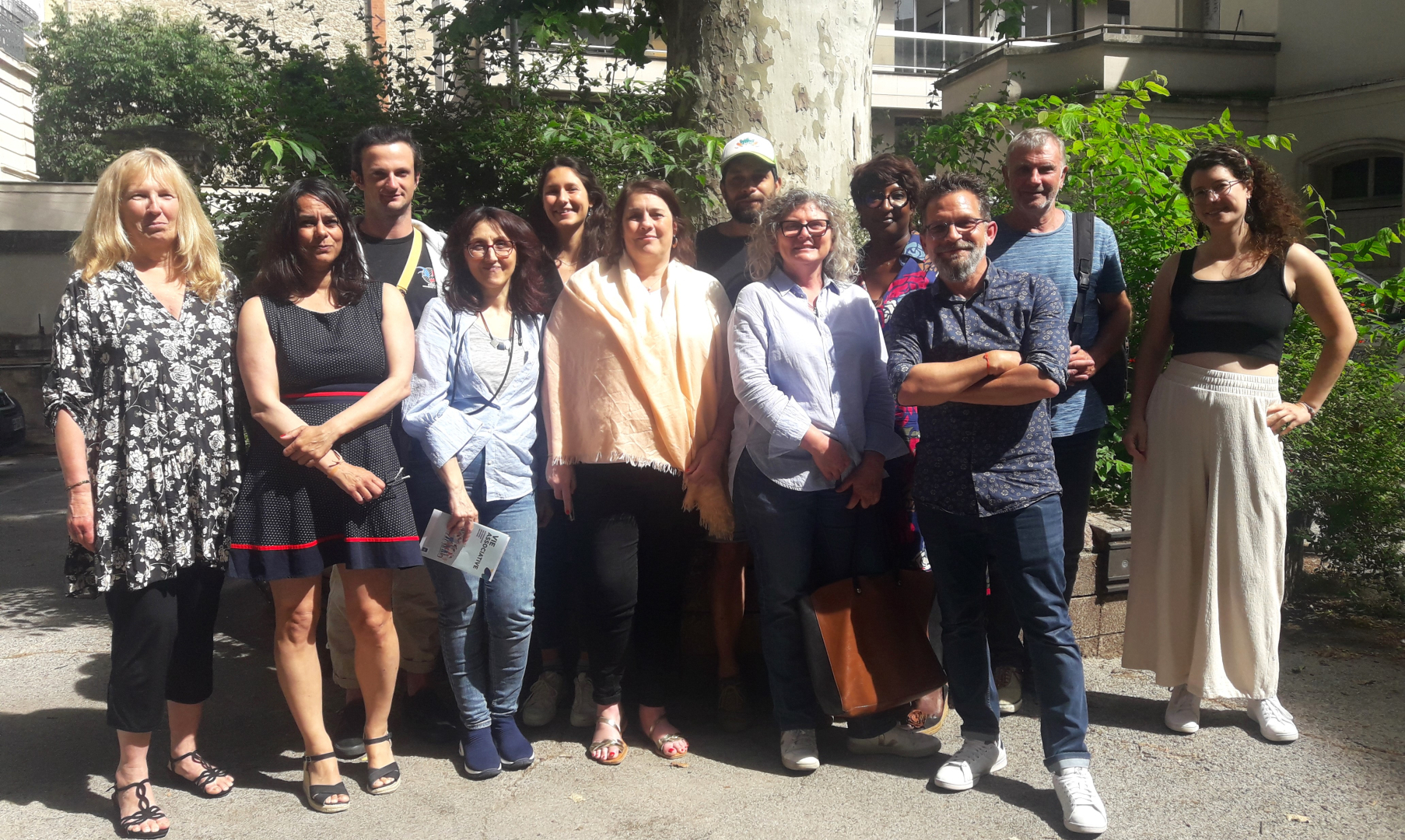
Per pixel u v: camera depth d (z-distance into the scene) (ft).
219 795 10.24
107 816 9.85
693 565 13.12
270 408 9.60
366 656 10.18
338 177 16.16
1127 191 15.98
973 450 9.89
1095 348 12.01
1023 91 46.24
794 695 10.77
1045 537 9.79
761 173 12.71
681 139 15.83
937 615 12.59
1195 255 11.62
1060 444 11.95
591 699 12.00
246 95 16.98
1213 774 10.44
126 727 9.48
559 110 17.07
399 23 20.29
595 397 10.72
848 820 9.65
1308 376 15.17
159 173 9.78
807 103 17.21
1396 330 16.07
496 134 16.43
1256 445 11.02
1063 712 9.75
